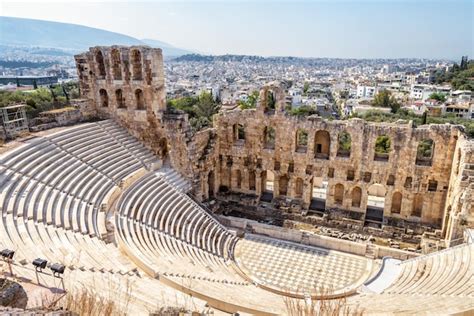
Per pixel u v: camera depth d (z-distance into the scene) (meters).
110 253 23.91
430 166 37.06
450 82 171.50
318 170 41.69
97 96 44.94
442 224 37.31
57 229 24.86
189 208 37.19
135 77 42.84
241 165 46.00
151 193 35.97
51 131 37.69
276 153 43.41
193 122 71.38
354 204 42.94
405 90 170.50
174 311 13.52
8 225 22.97
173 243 31.00
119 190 33.75
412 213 39.91
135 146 42.91
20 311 9.95
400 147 37.56
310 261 33.53
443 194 37.19
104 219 28.66
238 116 44.34
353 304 21.58
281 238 37.53
